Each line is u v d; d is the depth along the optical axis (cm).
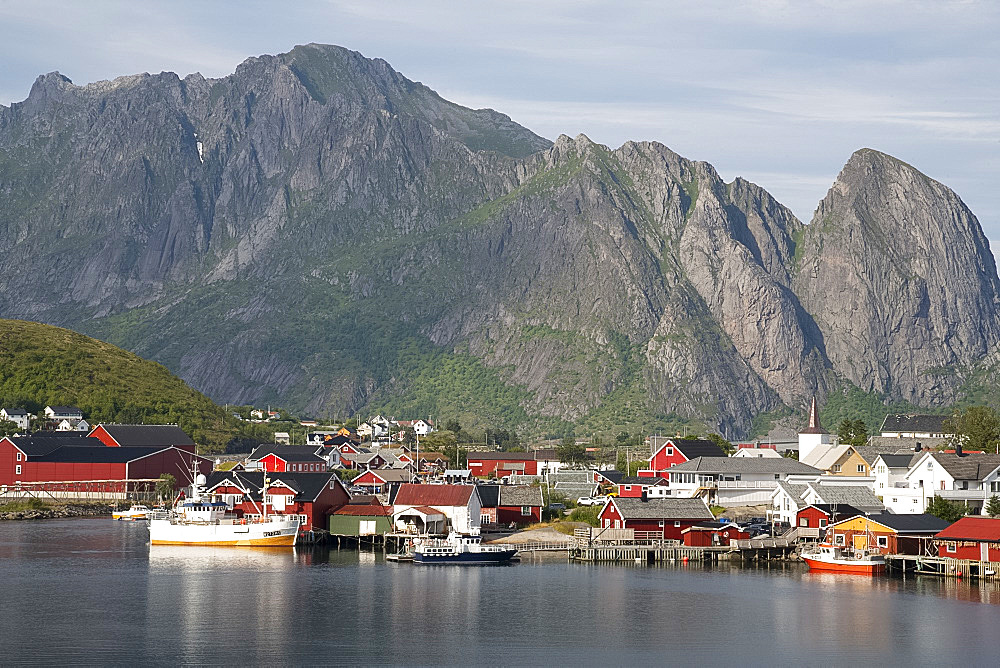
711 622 13825
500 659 12162
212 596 15088
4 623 13462
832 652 12506
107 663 11819
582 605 14738
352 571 17212
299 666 11806
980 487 19962
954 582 16462
